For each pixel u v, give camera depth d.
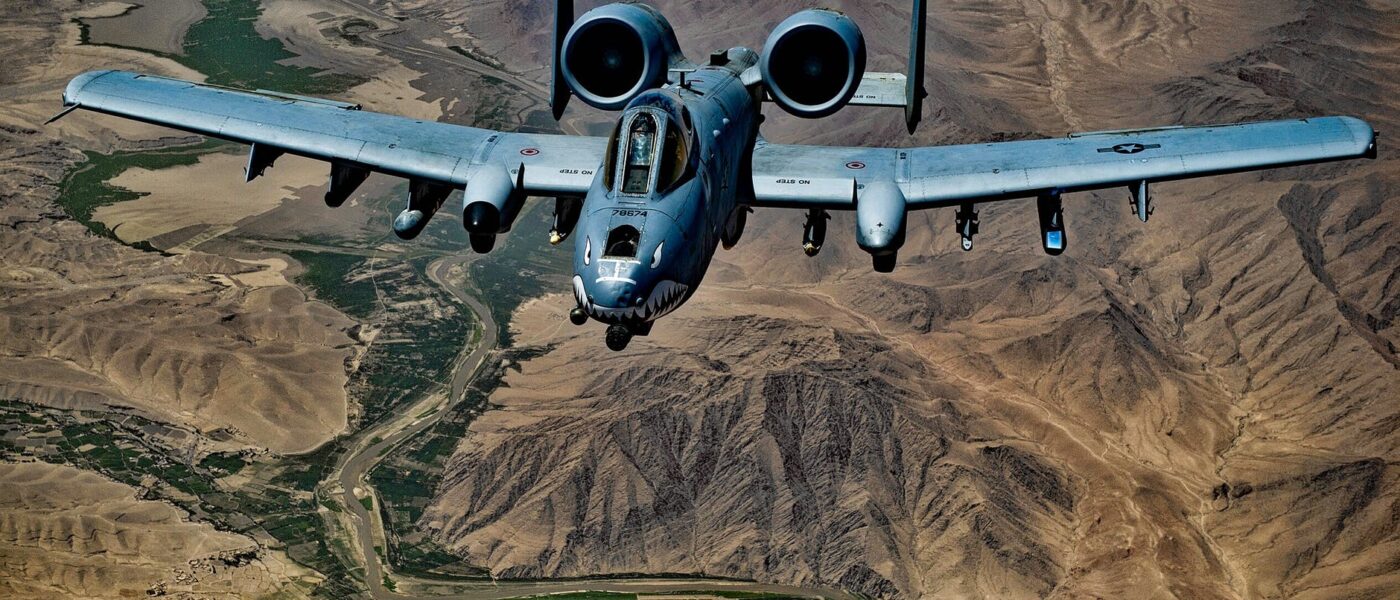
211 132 35.91
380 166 34.16
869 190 31.97
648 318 26.97
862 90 38.75
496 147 34.22
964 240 32.53
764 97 38.78
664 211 27.77
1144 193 32.72
